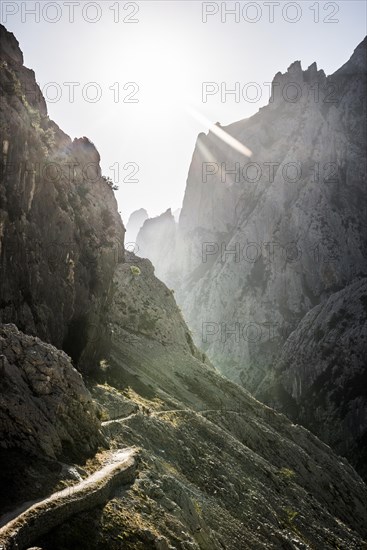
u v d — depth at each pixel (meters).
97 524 25.17
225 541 34.16
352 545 50.84
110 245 61.62
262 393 164.25
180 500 32.97
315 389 153.62
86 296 55.09
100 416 39.91
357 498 68.50
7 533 20.81
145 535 26.23
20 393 28.89
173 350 78.88
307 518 49.62
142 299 80.50
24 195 45.44
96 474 28.70
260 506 44.09
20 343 31.23
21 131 45.62
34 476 25.69
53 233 49.97
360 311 161.25
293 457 65.69
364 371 148.62
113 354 64.69
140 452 35.59
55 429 29.59
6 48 56.03
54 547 22.70
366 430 136.00
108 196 65.94
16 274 43.34
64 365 32.53
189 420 53.69
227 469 47.09
